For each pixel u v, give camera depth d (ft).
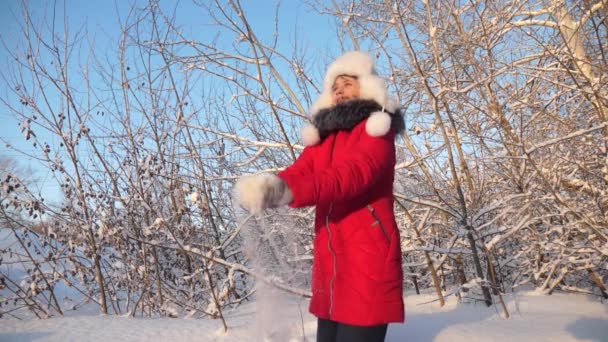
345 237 6.22
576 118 15.07
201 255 11.37
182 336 9.59
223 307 14.06
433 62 15.58
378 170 5.78
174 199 15.97
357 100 6.41
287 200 5.23
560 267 14.21
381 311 5.98
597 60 13.83
